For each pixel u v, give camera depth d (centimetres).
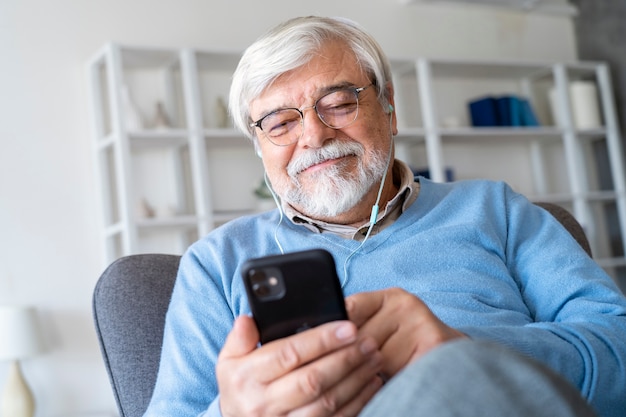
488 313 133
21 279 356
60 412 354
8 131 363
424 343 92
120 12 391
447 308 133
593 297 133
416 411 67
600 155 510
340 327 84
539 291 139
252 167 414
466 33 484
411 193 149
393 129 158
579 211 470
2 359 322
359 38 150
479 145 476
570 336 113
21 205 361
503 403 66
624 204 482
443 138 449
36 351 328
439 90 471
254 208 407
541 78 492
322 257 88
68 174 371
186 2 407
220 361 90
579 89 482
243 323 89
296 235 146
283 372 85
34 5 375
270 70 144
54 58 375
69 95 376
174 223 361
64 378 357
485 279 139
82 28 382
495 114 459
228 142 394
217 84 411
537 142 488
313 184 145
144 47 365
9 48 368
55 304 361
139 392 141
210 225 371
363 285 138
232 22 416
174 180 397
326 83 144
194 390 128
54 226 366
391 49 460
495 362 68
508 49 496
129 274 150
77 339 362
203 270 141
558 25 518
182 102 404
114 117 352
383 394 70
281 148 147
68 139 373
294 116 145
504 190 156
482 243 145
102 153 373
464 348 70
